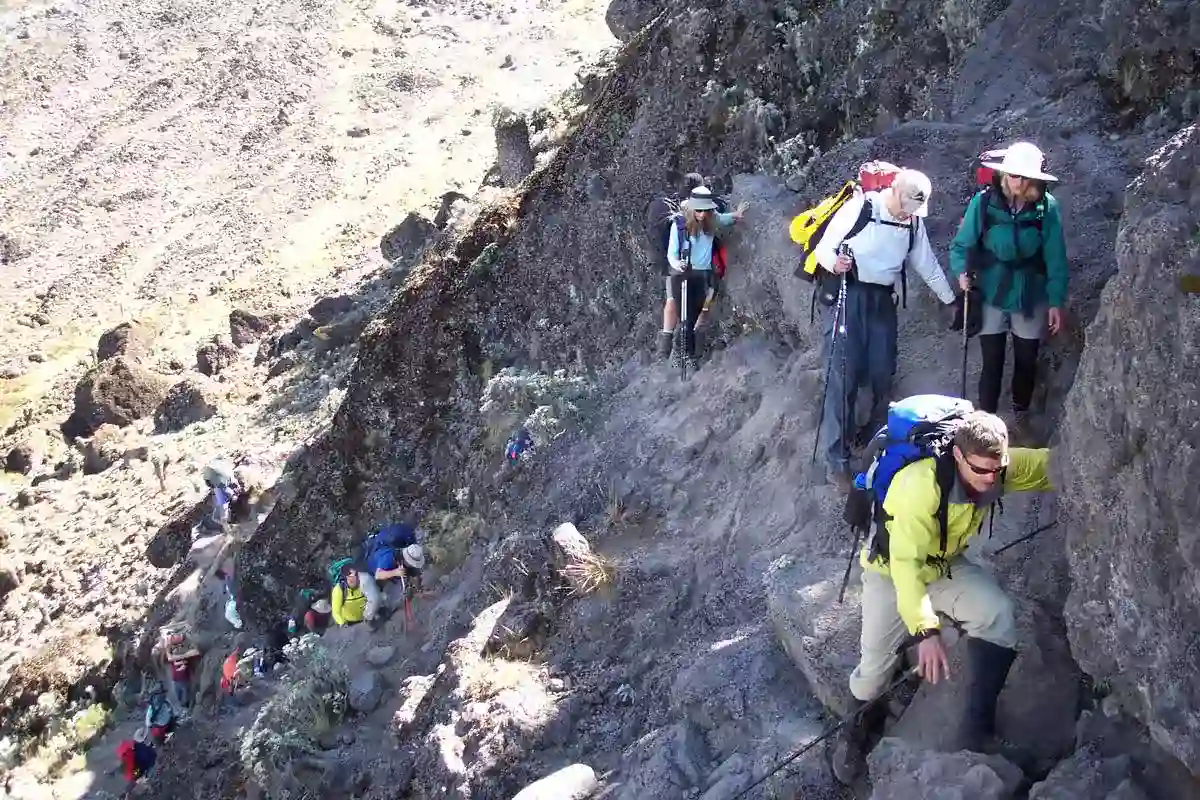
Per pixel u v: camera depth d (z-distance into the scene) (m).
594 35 41.31
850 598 5.63
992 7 8.90
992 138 7.80
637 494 8.67
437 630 9.55
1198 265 3.86
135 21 44.53
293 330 25.02
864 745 5.04
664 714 6.46
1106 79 7.78
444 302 12.34
